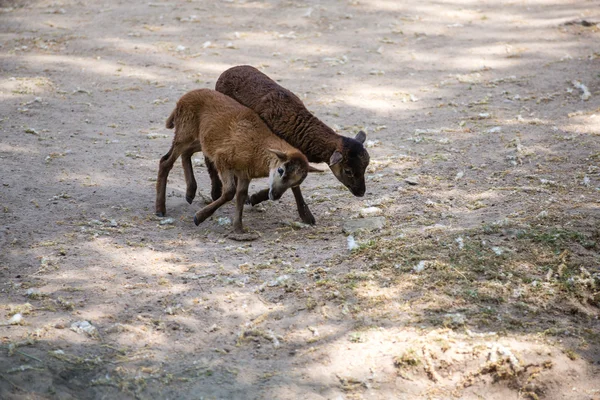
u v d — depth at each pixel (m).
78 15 21.45
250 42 19.52
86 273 9.12
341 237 10.27
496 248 9.33
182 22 20.89
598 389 7.40
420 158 13.23
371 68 18.03
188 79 17.05
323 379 7.29
